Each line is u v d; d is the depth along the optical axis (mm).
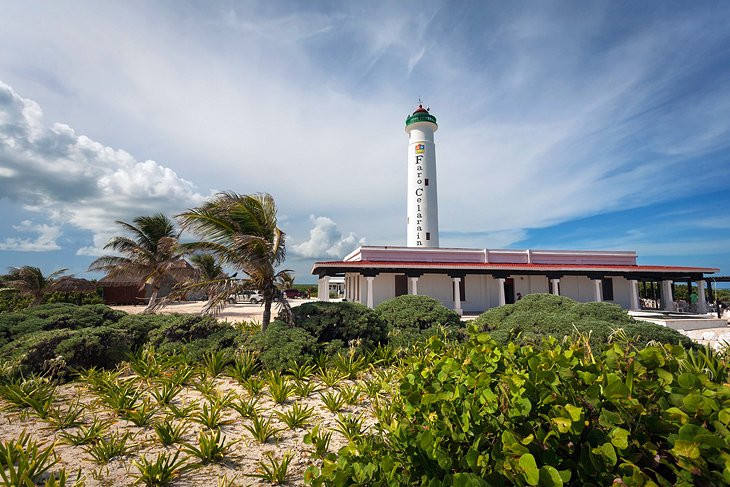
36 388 5949
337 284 53375
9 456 3596
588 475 2039
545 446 2086
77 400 5953
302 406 5898
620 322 8125
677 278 26109
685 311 25641
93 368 7355
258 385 6488
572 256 27266
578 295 25953
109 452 4141
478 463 2143
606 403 2162
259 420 5305
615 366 2410
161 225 22203
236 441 4633
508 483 2164
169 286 32312
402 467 2586
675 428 1944
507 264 24422
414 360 3375
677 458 1803
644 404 2107
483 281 25047
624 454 1973
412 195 31688
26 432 4793
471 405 2346
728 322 18484
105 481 3721
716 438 1659
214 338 8984
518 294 25438
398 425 2805
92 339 7828
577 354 2768
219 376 7613
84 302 32781
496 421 2281
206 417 5039
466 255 25672
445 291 24422
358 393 6227
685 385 2055
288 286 10875
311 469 2682
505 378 2381
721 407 1887
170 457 4250
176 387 6602
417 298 10453
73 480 3723
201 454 4148
